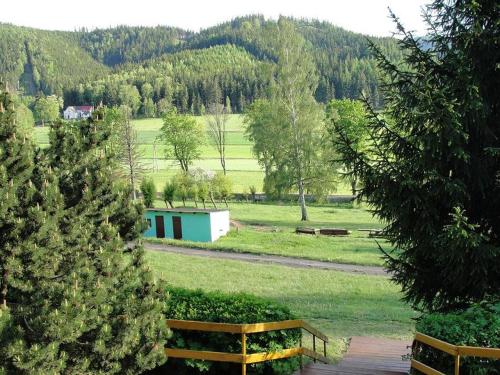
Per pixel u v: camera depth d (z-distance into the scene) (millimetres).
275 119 50562
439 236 10242
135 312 8297
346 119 68062
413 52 11570
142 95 164625
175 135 83625
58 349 7242
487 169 11031
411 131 11523
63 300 7238
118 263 8516
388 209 11258
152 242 36844
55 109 143000
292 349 9953
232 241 38844
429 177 10570
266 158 53781
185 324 9312
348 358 12773
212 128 90000
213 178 58344
